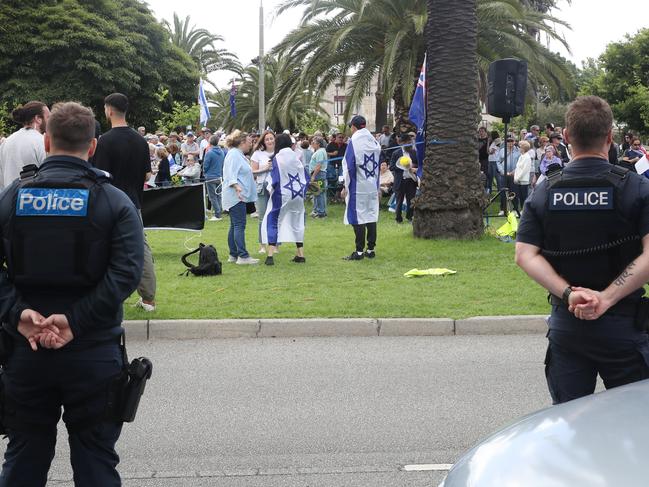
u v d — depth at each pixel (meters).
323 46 21.42
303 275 10.88
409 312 8.73
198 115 35.22
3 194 3.58
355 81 22.70
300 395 6.41
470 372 7.04
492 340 8.18
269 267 11.52
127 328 8.23
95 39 39.72
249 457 5.18
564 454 2.41
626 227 3.70
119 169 8.17
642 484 2.19
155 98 43.53
